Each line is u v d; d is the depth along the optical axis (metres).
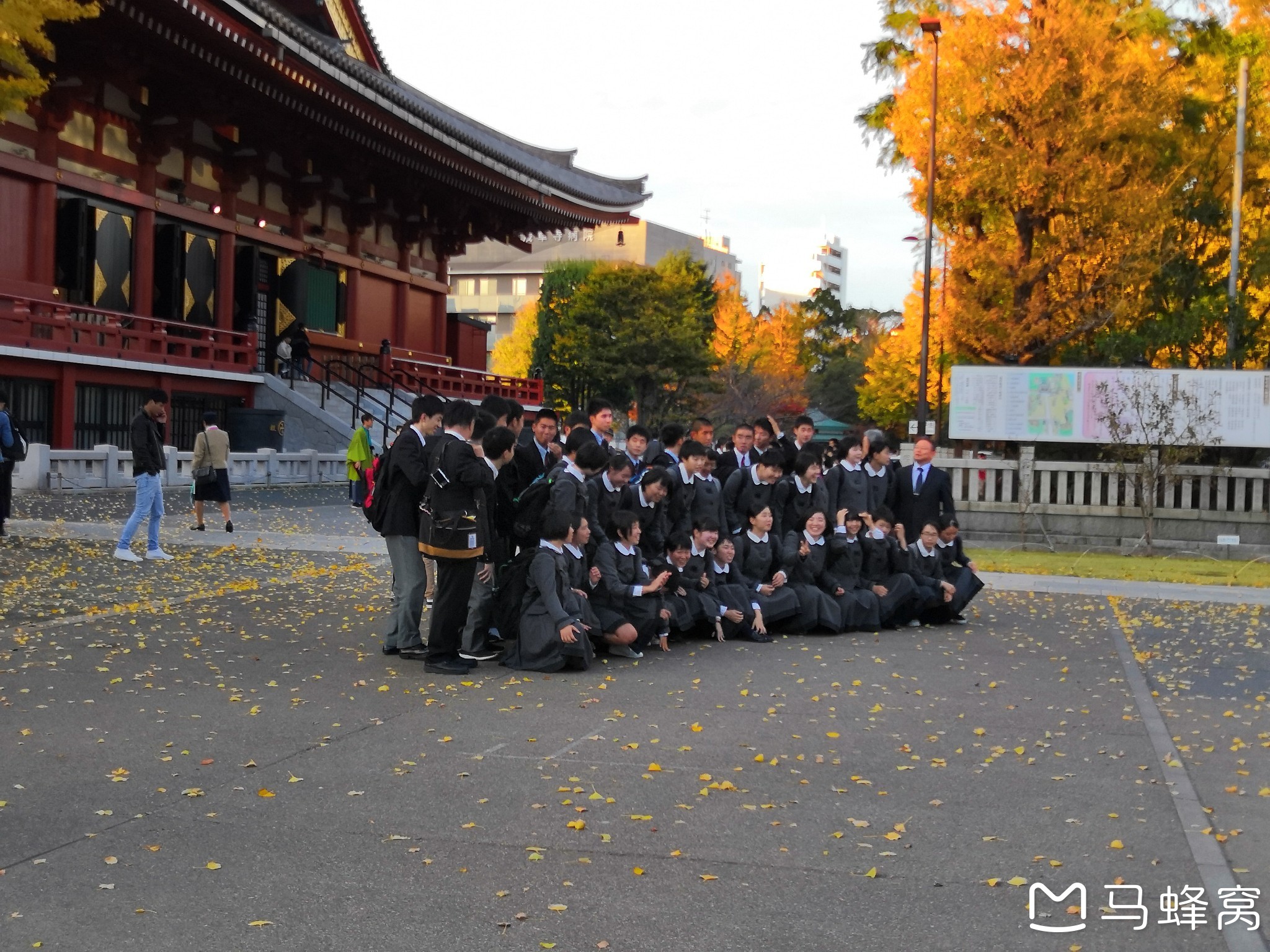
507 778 6.03
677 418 59.25
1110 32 29.38
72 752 6.30
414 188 38.66
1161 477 20.77
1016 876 4.82
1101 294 29.38
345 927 4.19
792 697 8.28
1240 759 6.84
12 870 4.62
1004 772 6.43
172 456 24.75
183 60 26.62
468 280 101.00
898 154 33.91
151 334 28.02
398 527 9.22
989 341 29.48
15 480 21.69
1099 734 7.39
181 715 7.20
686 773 6.23
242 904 4.37
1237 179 29.14
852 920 4.34
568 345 59.25
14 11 13.16
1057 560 19.44
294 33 25.73
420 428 9.25
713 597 10.73
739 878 4.73
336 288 38.12
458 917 4.29
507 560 9.59
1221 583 16.69
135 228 29.22
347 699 7.82
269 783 5.85
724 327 70.00
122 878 4.59
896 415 64.38
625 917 4.33
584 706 7.80
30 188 25.88
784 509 11.78
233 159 32.31
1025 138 28.59
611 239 99.56
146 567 13.53
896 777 6.29
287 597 12.16
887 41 33.59
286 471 28.56
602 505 10.02
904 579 11.85
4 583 11.76
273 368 35.22
